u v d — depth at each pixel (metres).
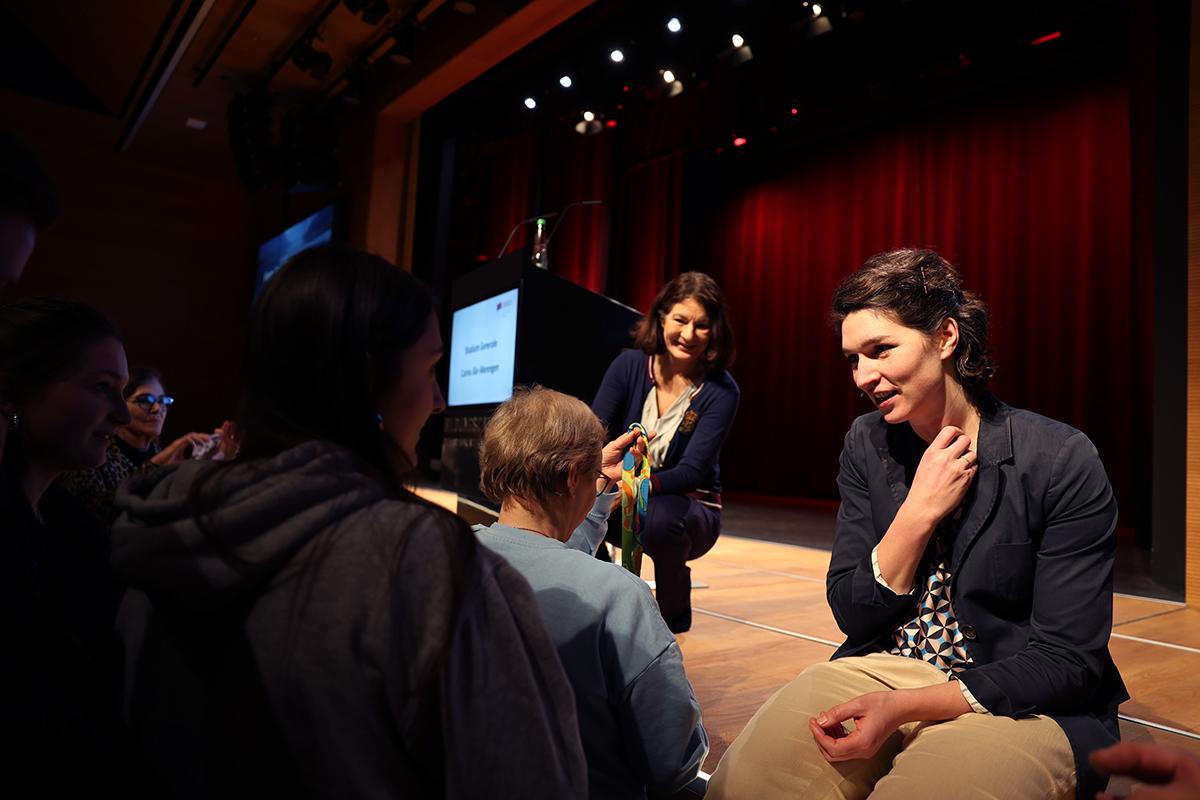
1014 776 0.89
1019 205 8.16
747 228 10.65
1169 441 3.34
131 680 0.63
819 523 6.49
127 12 6.02
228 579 0.53
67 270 7.99
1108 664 1.06
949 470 1.05
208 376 8.61
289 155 6.91
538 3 5.05
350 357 0.60
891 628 1.15
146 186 8.38
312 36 6.00
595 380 2.61
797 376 10.12
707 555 4.20
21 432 1.13
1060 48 7.39
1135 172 5.79
